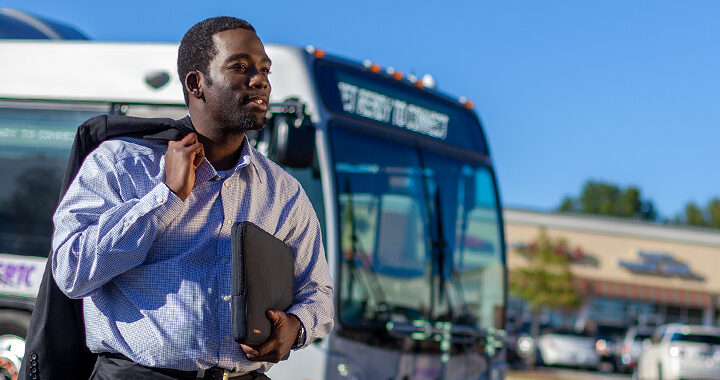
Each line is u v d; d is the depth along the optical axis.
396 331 7.31
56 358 3.10
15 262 7.59
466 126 8.69
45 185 7.72
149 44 7.76
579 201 102.69
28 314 7.50
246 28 3.09
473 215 8.43
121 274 2.89
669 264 45.56
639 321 45.69
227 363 2.91
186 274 2.88
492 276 8.45
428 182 8.01
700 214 100.69
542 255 41.53
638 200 100.62
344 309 6.94
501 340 8.45
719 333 19.97
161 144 3.07
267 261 2.89
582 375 27.66
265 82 3.05
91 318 2.95
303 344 3.12
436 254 7.91
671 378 19.64
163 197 2.78
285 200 3.22
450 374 7.81
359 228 7.23
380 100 7.77
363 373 6.98
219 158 3.11
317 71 7.29
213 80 3.03
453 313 7.96
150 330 2.86
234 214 3.01
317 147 7.09
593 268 45.44
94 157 2.96
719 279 45.38
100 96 7.76
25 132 7.91
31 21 8.97
